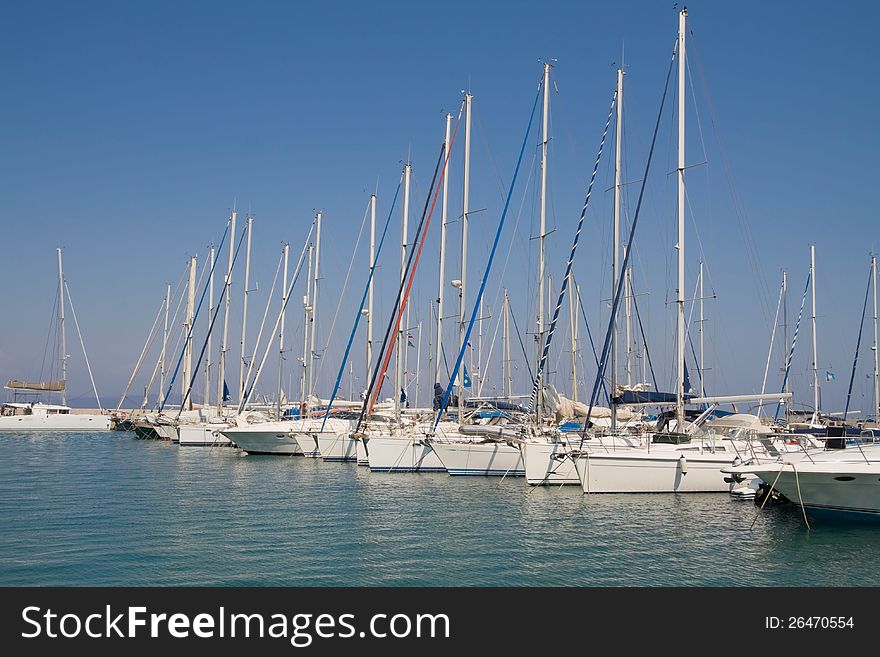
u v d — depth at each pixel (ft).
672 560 58.75
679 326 91.50
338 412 159.74
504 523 72.38
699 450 87.61
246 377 190.29
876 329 155.12
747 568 56.65
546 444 92.99
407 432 117.80
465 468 106.42
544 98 108.68
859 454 73.10
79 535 66.74
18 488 99.19
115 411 291.38
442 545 63.31
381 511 79.15
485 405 115.34
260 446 150.51
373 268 144.25
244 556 59.36
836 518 71.20
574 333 140.77
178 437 185.37
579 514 76.79
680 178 92.73
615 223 97.71
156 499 88.48
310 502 85.66
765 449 82.99
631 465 86.79
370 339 142.31
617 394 92.43
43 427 270.05
